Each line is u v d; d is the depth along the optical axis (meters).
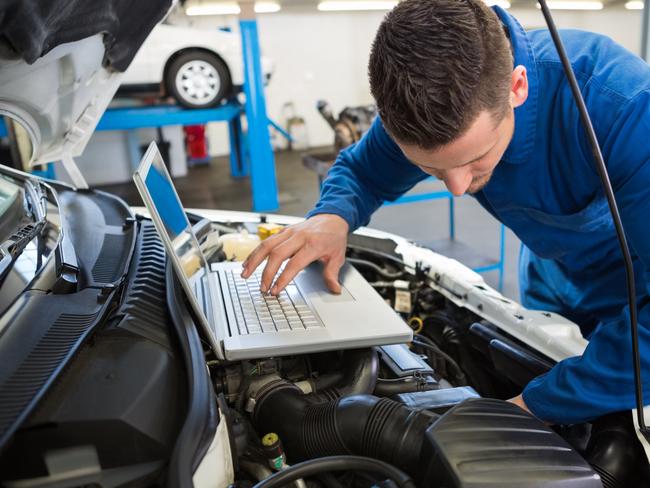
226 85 3.73
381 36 0.59
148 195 0.67
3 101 0.74
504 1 5.37
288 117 6.85
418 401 0.73
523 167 0.88
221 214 1.53
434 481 0.51
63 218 0.93
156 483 0.48
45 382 0.50
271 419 0.73
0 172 1.07
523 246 1.44
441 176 0.69
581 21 7.29
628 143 0.72
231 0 3.88
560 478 0.49
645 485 0.70
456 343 1.08
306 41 6.64
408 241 1.33
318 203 1.12
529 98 0.80
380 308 0.89
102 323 0.62
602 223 0.92
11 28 0.53
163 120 3.62
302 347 0.75
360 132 2.97
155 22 0.92
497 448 0.51
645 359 0.69
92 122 1.14
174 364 0.60
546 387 0.76
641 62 0.79
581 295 1.17
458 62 0.55
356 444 0.63
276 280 0.95
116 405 0.50
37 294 0.64
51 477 0.47
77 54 0.79
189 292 0.68
